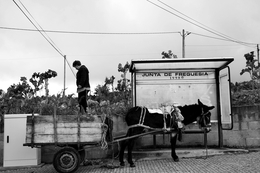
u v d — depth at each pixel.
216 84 10.72
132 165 8.24
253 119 10.77
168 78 10.77
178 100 10.72
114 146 9.91
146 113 8.51
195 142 10.75
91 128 7.52
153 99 10.70
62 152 7.30
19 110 10.78
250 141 10.74
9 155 8.96
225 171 7.26
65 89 10.66
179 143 10.74
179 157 9.48
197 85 10.77
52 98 11.05
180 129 8.79
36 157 9.04
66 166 7.28
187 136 10.77
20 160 8.98
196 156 9.52
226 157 9.08
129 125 8.48
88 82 8.63
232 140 10.84
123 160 8.93
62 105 10.61
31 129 7.39
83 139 7.48
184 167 7.91
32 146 7.36
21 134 9.02
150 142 10.57
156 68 10.66
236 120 10.90
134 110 8.52
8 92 12.22
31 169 8.76
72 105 10.73
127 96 13.52
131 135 8.39
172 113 8.74
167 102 10.67
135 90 10.39
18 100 11.38
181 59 9.55
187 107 9.25
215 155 9.55
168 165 8.29
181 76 10.79
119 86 15.59
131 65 9.87
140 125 8.34
